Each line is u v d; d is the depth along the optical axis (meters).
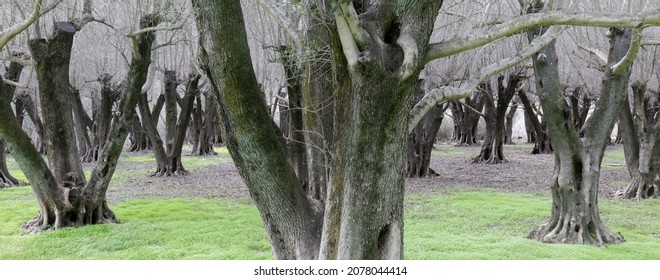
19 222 8.42
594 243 6.71
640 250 6.38
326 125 4.87
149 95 21.95
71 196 7.84
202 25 3.87
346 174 3.66
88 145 19.73
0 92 6.88
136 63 7.84
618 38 6.80
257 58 12.84
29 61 7.96
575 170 6.84
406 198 10.73
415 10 3.52
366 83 3.48
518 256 6.04
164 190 12.33
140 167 17.73
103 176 8.14
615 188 11.96
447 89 4.24
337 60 3.66
